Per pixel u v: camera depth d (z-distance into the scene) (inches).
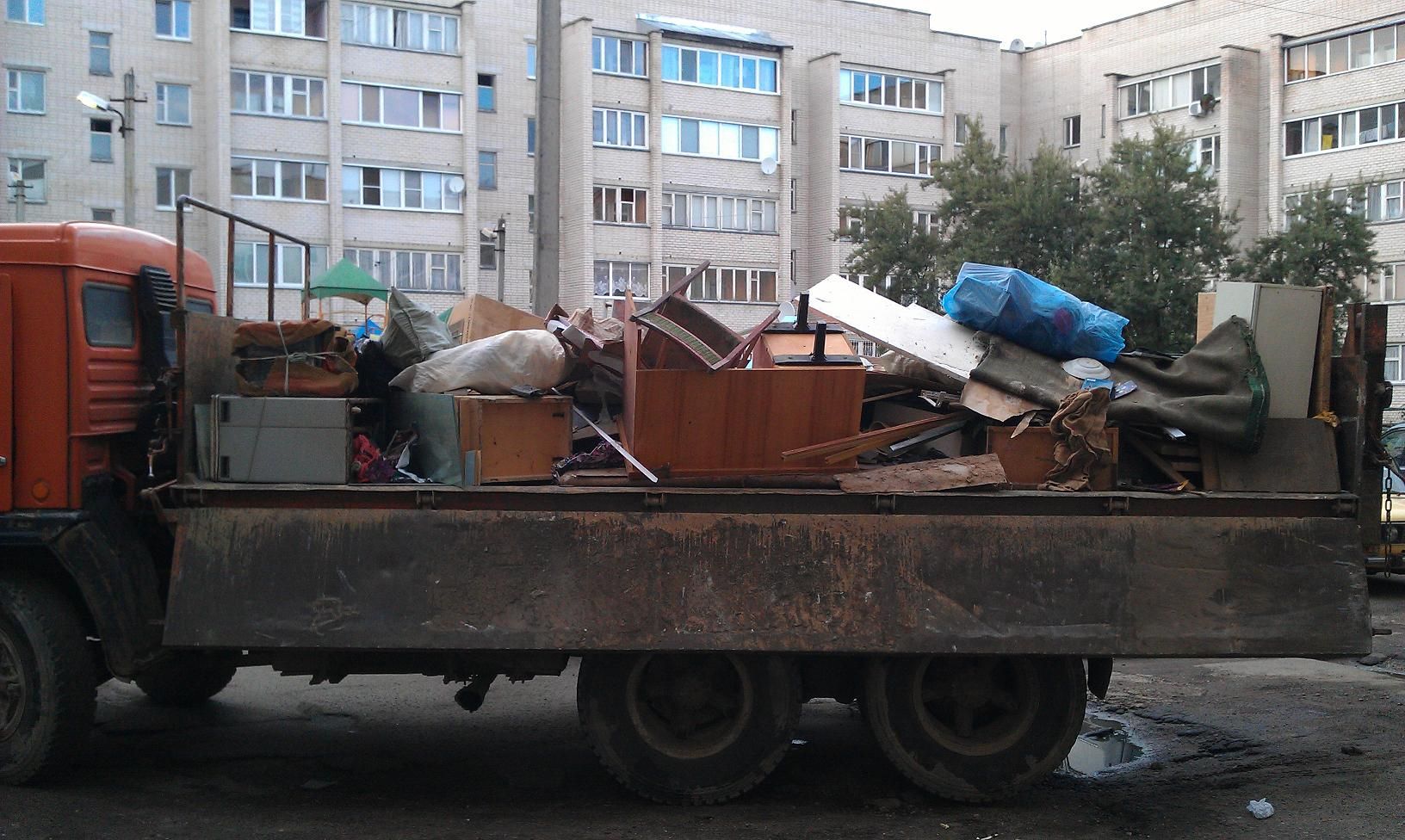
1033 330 223.3
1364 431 202.7
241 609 189.8
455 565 190.4
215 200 1234.6
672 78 1433.3
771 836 187.0
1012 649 192.4
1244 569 197.3
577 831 188.1
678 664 204.5
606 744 200.1
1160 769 228.7
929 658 204.1
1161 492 201.5
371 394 221.8
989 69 1674.5
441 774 222.7
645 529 192.1
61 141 1218.6
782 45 1489.9
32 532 195.2
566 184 1407.5
